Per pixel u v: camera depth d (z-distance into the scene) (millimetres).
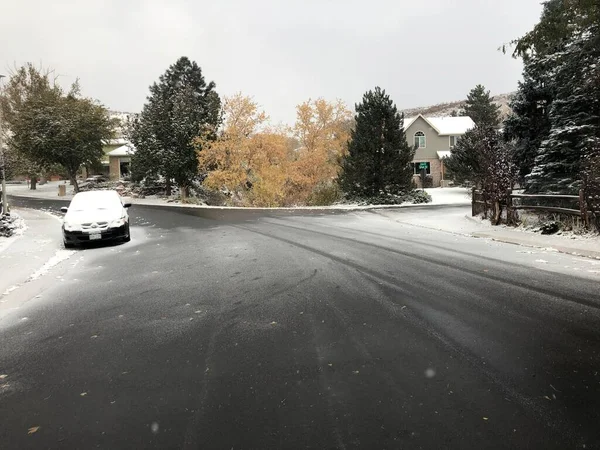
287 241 11820
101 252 11125
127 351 4477
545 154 14430
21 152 38812
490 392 3395
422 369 3828
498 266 8023
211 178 28953
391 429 2934
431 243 11039
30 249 11461
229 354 4309
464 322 5012
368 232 13547
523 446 2719
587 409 3125
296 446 2783
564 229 11031
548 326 4805
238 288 6902
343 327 4957
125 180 44688
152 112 34031
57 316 5816
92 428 3062
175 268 8703
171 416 3189
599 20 9789
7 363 4285
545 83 15883
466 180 34031
